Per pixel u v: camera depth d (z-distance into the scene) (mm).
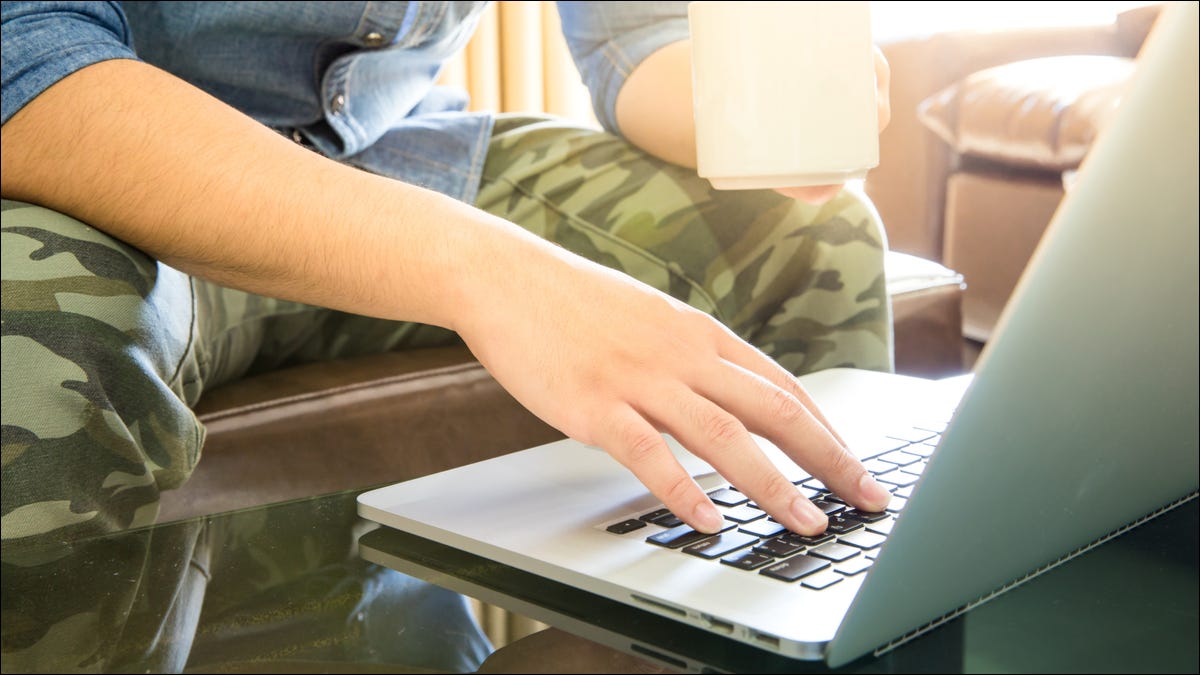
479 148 1112
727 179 606
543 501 501
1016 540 367
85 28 634
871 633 325
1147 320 367
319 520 504
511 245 574
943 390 738
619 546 434
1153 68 319
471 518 474
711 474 542
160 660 328
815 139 582
